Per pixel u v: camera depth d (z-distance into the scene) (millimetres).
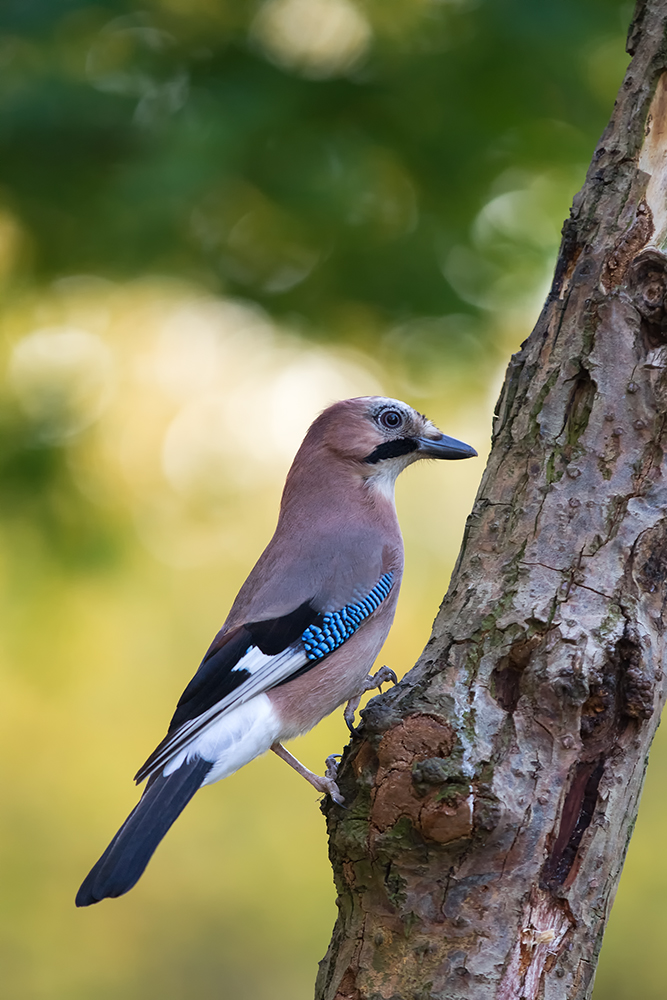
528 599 5500
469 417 12227
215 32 11055
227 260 11508
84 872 15766
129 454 13844
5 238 11602
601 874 5156
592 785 5211
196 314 12859
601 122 11016
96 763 16469
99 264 11406
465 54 10766
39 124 10469
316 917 14906
